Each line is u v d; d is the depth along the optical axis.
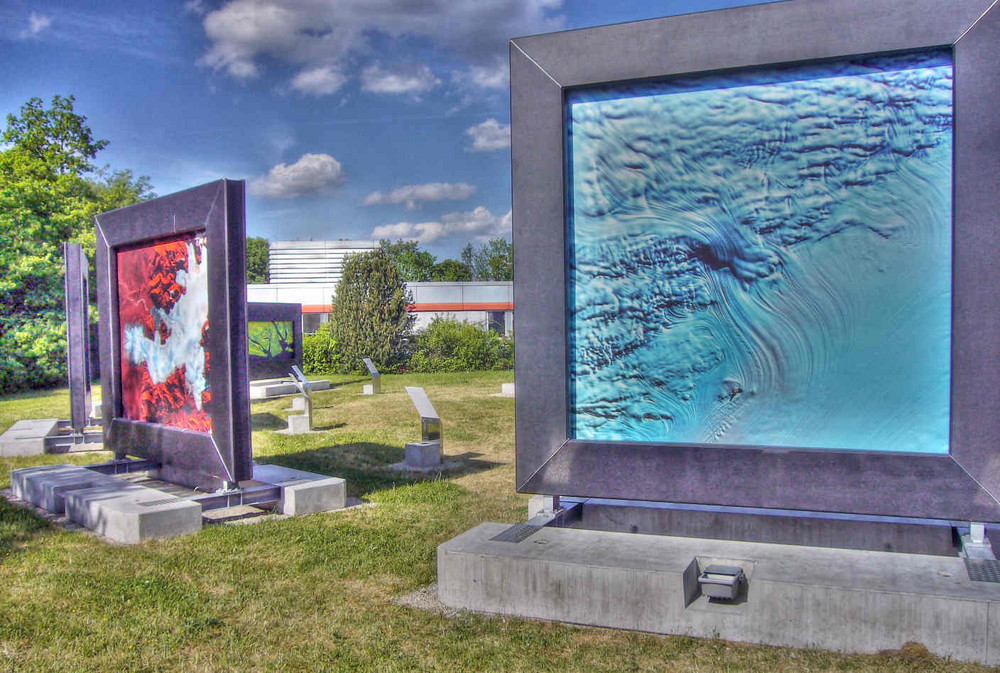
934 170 5.97
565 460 6.98
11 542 8.55
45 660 5.50
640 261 6.82
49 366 30.42
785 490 6.30
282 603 6.55
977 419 5.79
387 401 23.20
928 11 5.80
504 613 6.16
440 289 43.34
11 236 30.30
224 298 9.41
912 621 5.07
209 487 10.68
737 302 6.54
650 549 6.22
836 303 6.26
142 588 6.92
